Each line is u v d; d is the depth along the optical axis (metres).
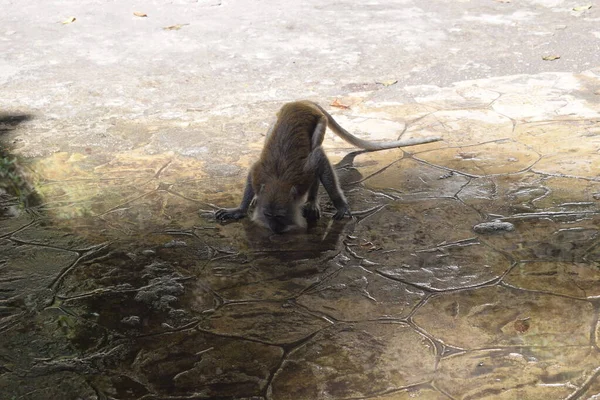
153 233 5.00
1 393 4.30
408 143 5.48
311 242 4.91
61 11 7.54
